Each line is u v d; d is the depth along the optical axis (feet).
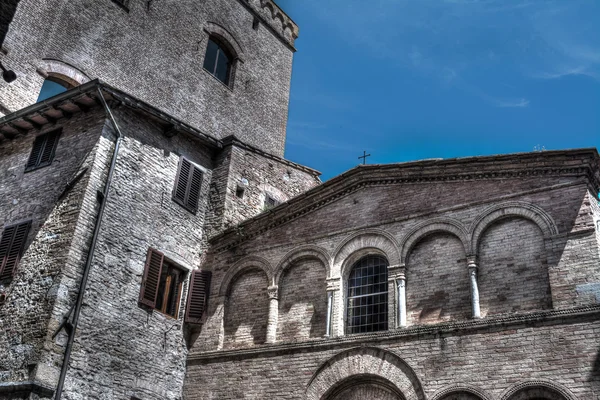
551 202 48.85
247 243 63.72
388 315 52.13
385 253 54.95
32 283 51.52
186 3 96.99
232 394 54.90
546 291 46.50
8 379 46.78
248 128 102.47
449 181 55.01
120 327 52.95
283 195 75.82
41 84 72.23
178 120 64.49
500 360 44.70
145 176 60.44
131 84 83.35
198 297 61.57
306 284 58.49
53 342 47.26
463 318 48.93
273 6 117.50
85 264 51.78
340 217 59.47
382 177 58.80
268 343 55.88
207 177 68.80
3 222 58.90
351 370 50.47
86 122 59.98
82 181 55.06
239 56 104.83
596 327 42.32
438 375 46.52
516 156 51.62
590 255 45.21
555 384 41.96
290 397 52.11
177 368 57.82
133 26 86.38
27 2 72.23
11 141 65.98
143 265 57.21
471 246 50.78
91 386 48.83
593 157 48.80
